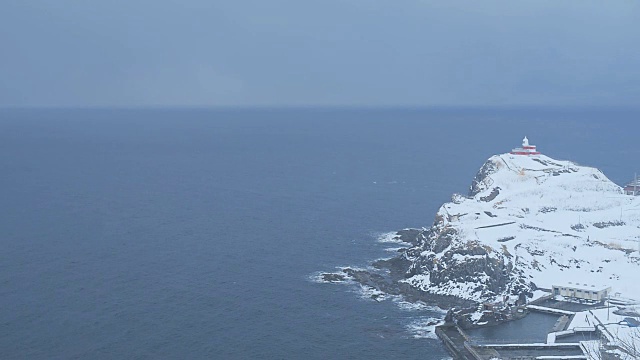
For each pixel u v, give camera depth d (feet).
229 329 494.59
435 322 514.27
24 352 447.01
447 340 475.31
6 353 444.96
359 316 526.16
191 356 447.83
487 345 465.88
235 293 572.10
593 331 486.79
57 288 572.10
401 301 561.43
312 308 540.93
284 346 467.93
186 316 516.73
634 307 529.04
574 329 489.26
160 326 495.82
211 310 531.09
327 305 548.31
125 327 492.13
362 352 460.96
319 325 506.48
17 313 513.04
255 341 474.90
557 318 522.88
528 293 573.74
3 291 561.84
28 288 570.05
